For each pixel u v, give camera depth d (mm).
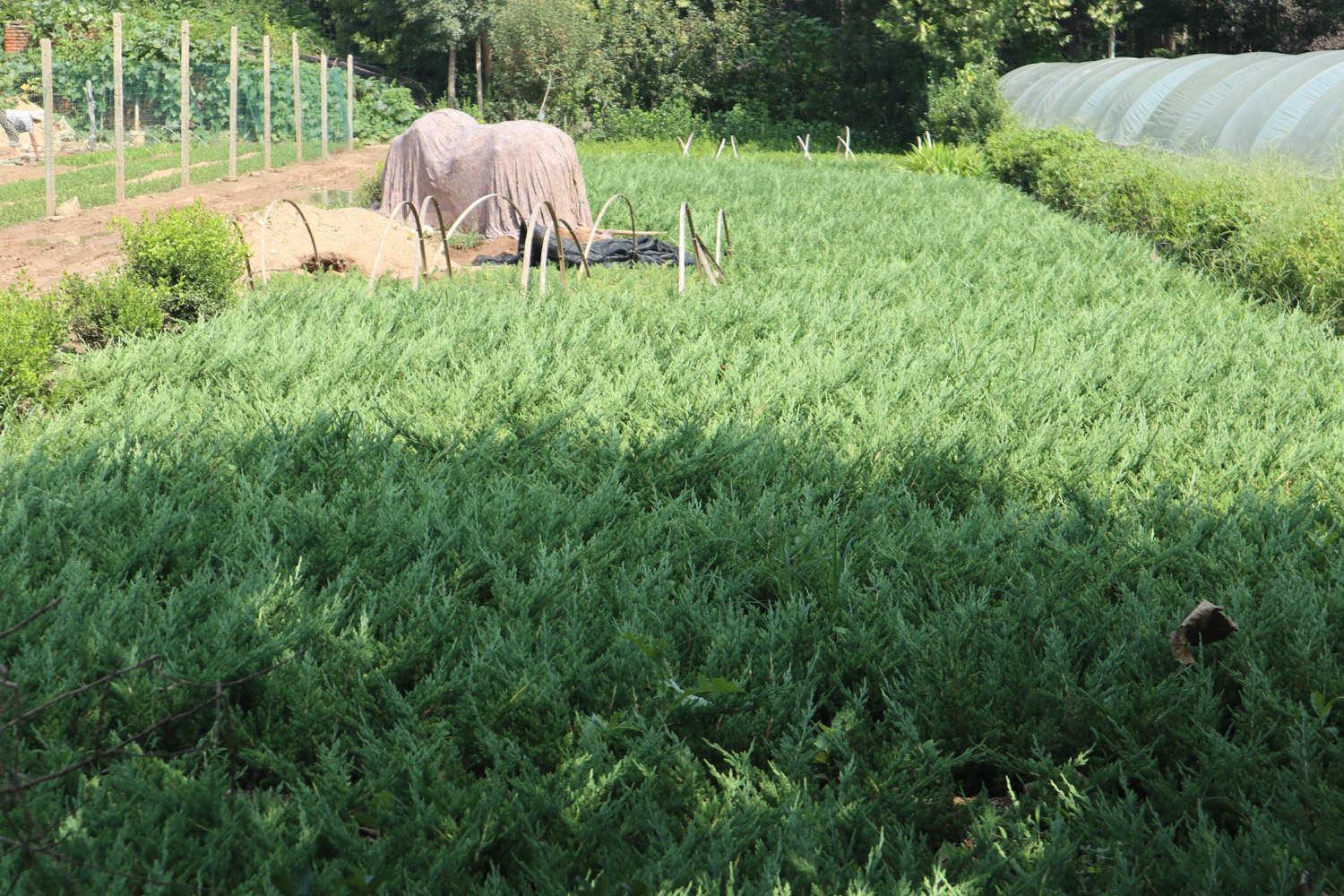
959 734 3406
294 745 3223
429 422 5859
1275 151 14648
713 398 6328
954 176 21234
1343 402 6543
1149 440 5836
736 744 3340
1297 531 4559
